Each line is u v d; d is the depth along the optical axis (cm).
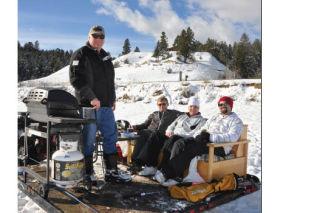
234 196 273
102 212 213
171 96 1091
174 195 248
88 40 284
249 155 438
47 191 230
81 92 261
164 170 278
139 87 1222
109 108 289
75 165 230
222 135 289
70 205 224
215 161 288
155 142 314
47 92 230
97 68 279
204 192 252
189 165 285
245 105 891
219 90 1059
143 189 266
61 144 233
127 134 340
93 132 262
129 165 350
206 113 817
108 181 286
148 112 922
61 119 213
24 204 267
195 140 285
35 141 325
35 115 247
